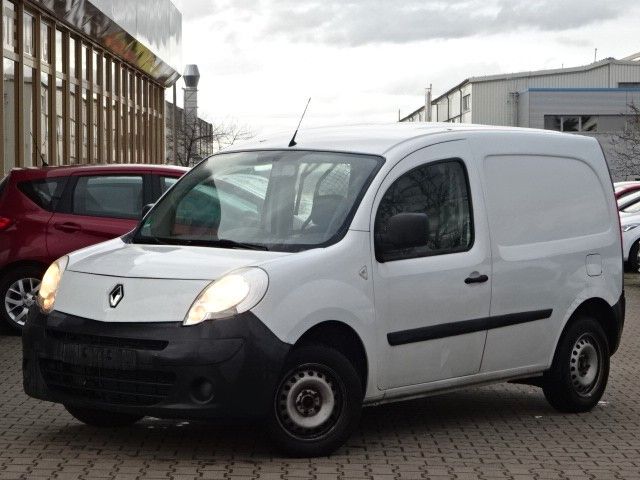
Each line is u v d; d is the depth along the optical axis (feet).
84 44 68.33
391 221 18.51
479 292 20.34
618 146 174.60
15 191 33.30
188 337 17.08
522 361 21.39
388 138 20.12
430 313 19.52
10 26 52.13
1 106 50.90
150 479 16.40
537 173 22.00
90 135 69.97
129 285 17.75
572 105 187.52
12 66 52.60
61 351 17.85
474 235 20.48
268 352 17.26
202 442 19.08
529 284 21.31
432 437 19.95
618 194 67.97
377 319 18.66
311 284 17.88
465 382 20.33
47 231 32.99
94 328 17.54
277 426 17.71
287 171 19.80
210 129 164.35
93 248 19.70
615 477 17.16
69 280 18.47
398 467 17.49
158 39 89.97
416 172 19.83
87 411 19.95
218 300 17.24
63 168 33.65
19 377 25.93
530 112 188.85
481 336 20.42
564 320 22.12
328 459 17.95
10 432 19.74
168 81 101.14
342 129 21.11
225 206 19.77
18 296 33.32
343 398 18.19
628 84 206.80
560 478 17.02
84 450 18.35
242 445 18.88
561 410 22.70
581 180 22.99
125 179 33.60
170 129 150.30
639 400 24.39
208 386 17.15
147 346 17.25
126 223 33.17
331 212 18.92
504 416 22.18
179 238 19.58
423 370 19.52
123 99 81.92
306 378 17.93
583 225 22.81
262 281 17.44
